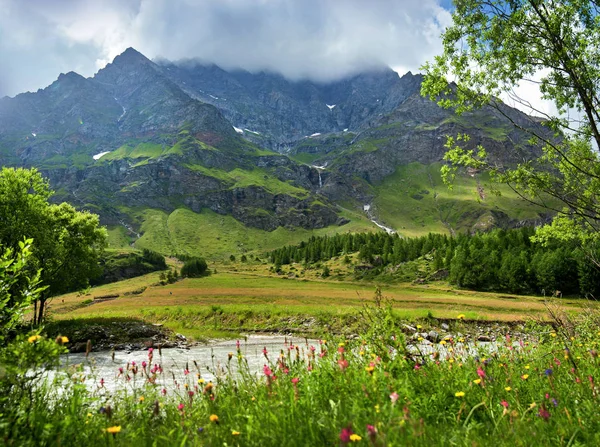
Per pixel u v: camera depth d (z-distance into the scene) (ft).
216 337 128.26
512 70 40.86
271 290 333.42
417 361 19.67
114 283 609.83
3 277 20.22
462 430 12.68
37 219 117.70
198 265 602.44
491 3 40.83
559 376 19.58
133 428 15.29
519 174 41.75
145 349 99.45
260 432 12.89
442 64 44.96
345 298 247.29
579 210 40.78
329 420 12.76
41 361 14.88
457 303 206.90
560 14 39.17
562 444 11.82
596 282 268.41
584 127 41.09
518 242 415.03
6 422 12.88
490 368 20.59
